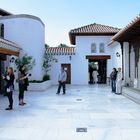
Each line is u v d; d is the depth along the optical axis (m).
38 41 24.91
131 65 20.50
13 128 9.27
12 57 22.17
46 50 30.31
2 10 26.75
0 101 16.05
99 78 32.34
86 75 30.36
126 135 8.31
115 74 21.06
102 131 8.81
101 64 32.28
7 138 8.03
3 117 11.17
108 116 11.37
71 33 29.95
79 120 10.55
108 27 31.95
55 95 19.34
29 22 24.44
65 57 30.23
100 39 30.30
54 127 9.39
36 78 24.77
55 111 12.62
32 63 23.73
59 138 8.02
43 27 27.52
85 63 30.38
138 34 17.83
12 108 13.25
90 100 16.61
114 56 27.61
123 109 13.16
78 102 15.69
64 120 10.57
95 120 10.55
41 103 15.25
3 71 21.80
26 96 18.66
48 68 28.88
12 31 24.34
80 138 8.01
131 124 9.84
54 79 30.08
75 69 30.36
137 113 12.07
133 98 16.30
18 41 24.38
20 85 14.51
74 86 27.94
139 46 17.92
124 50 21.05
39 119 10.77
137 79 18.55
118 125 9.67
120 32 17.50
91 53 30.34
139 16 12.71
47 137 8.12
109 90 23.31
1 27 24.41
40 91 22.23
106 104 14.89
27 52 24.45
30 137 8.12
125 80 20.83
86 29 30.84
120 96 18.83
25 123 10.04
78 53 30.33
